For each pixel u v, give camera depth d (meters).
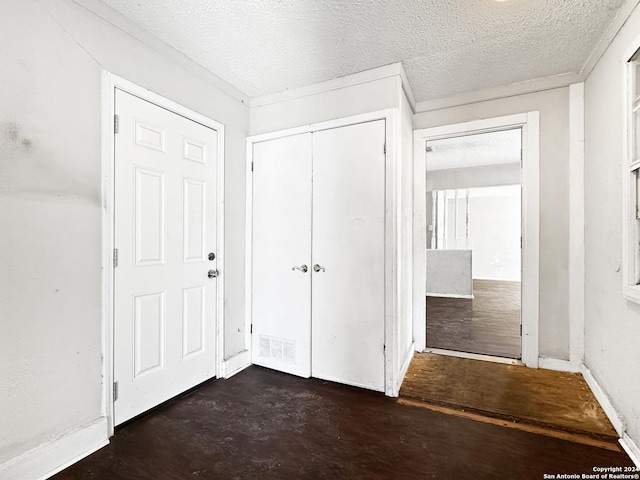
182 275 2.16
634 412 1.56
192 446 1.64
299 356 2.51
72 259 1.56
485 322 4.03
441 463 1.51
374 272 2.27
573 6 1.69
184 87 2.16
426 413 1.95
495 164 5.98
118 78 1.75
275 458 1.56
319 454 1.58
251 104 2.80
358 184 2.32
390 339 2.20
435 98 2.88
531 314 2.60
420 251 2.99
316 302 2.47
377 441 1.68
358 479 1.42
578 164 2.43
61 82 1.51
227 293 2.54
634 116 1.62
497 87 2.66
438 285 5.97
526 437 1.70
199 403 2.07
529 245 2.61
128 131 1.82
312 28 1.87
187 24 1.84
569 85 2.46
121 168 1.79
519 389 2.22
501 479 1.41
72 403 1.56
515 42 2.02
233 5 1.68
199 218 2.29
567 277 2.50
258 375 2.52
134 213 1.86
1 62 1.32
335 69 2.32
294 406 2.04
